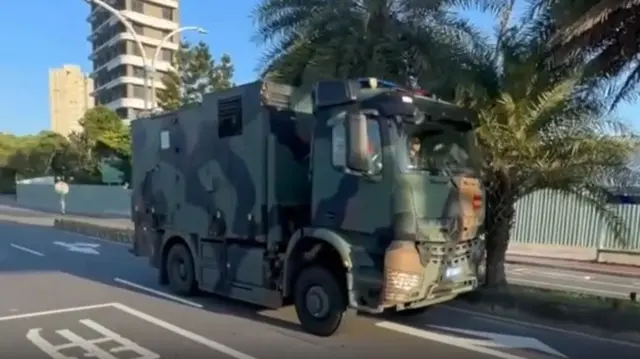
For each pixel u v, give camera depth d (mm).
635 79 9438
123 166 42781
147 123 11180
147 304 9500
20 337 7457
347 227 7125
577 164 9031
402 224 6621
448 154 7469
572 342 7383
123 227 25156
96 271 13133
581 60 9234
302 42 11922
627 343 7359
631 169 8953
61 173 49969
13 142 65188
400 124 6770
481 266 7977
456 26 10711
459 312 9039
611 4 7984
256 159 8312
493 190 9734
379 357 6676
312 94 7965
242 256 8672
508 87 9211
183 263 10195
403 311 8742
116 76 80062
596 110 9352
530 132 9078
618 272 15539
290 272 7828
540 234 19875
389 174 6723
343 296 7297
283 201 8109
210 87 43219
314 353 6801
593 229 18469
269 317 8609
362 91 7129
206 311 9008
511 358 6695
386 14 11578
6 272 13008
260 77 13016
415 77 11297
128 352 6816
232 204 8789
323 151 7410
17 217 33625
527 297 9117
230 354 6750
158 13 81250
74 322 8273
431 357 6695
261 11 13133
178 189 10172
